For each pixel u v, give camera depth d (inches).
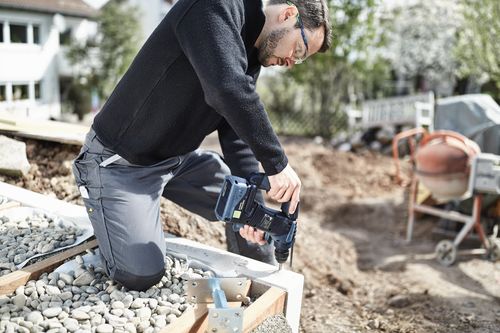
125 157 69.3
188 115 68.1
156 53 61.5
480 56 249.8
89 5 471.8
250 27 62.4
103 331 56.7
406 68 453.1
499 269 142.9
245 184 62.2
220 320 53.9
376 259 156.9
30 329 55.6
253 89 57.9
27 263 71.6
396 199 226.7
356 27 345.1
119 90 66.8
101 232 68.4
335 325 99.6
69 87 483.8
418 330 97.3
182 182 84.4
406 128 335.6
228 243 87.2
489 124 174.9
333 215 208.1
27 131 125.3
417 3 438.3
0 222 85.1
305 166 272.5
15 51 387.2
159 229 71.6
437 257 151.9
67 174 117.6
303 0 62.9
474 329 97.7
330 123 408.2
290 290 67.0
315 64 377.4
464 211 162.7
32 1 394.6
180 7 58.1
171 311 62.6
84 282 68.7
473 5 247.0
